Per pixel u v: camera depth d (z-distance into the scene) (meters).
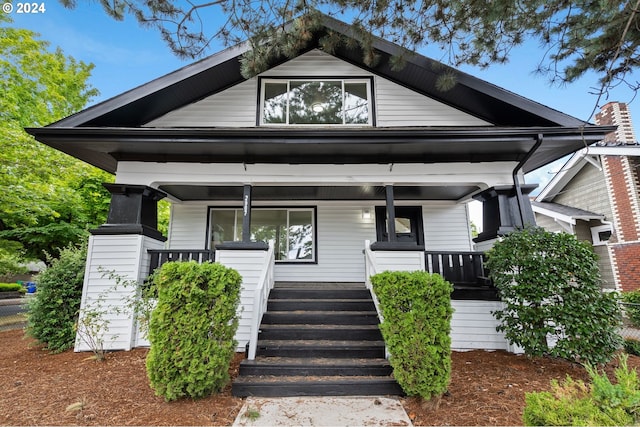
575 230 10.91
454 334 5.48
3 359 4.95
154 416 3.06
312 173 6.00
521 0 3.62
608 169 10.26
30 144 8.27
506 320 4.71
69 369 4.40
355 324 5.07
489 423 2.91
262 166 6.00
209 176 5.94
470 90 6.13
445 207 8.41
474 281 5.70
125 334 5.27
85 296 5.32
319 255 8.15
